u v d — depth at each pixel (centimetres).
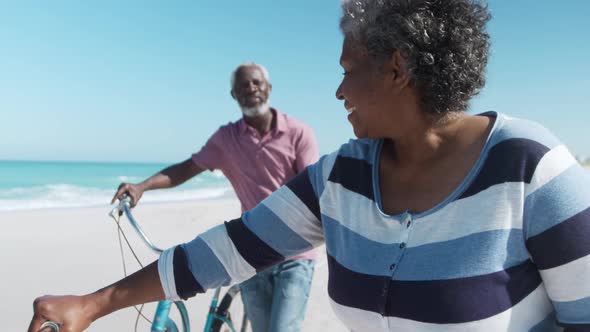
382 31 113
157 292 144
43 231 1061
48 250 874
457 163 115
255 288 297
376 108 121
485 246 106
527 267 107
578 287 102
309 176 145
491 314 105
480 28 114
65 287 672
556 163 105
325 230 135
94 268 765
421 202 117
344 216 129
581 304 102
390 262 115
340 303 127
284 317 282
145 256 846
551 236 102
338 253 129
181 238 1031
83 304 135
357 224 125
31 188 3244
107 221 1201
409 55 111
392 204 122
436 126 118
